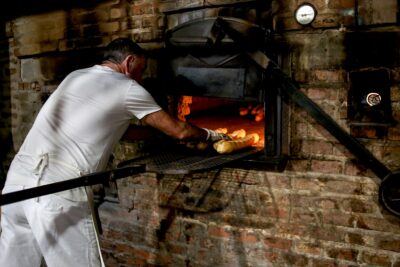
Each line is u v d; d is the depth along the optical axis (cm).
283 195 229
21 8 298
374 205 210
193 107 315
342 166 213
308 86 212
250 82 219
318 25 204
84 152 200
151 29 250
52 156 198
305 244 230
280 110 217
